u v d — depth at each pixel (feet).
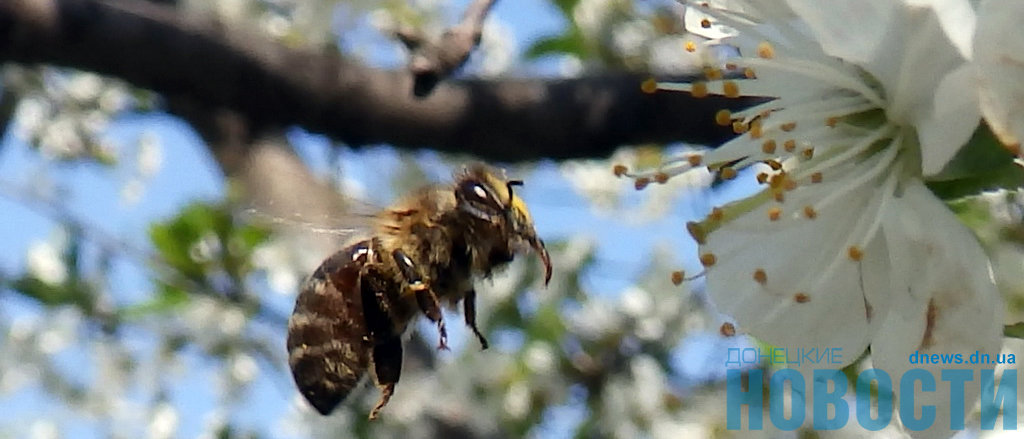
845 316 0.23
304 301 0.28
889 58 0.22
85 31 0.30
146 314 0.51
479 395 0.49
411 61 0.27
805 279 0.24
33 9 0.29
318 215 0.28
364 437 0.45
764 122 0.24
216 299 0.49
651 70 0.35
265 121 0.32
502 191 0.28
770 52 0.23
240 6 0.43
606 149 0.32
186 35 0.31
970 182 0.23
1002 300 0.22
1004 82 0.20
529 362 0.50
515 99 0.32
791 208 0.24
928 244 0.22
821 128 0.24
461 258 0.28
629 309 0.51
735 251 0.24
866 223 0.23
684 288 0.51
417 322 0.28
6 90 0.47
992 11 0.20
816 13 0.22
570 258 0.52
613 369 0.51
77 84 0.52
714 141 0.32
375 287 0.28
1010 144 0.20
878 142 0.23
